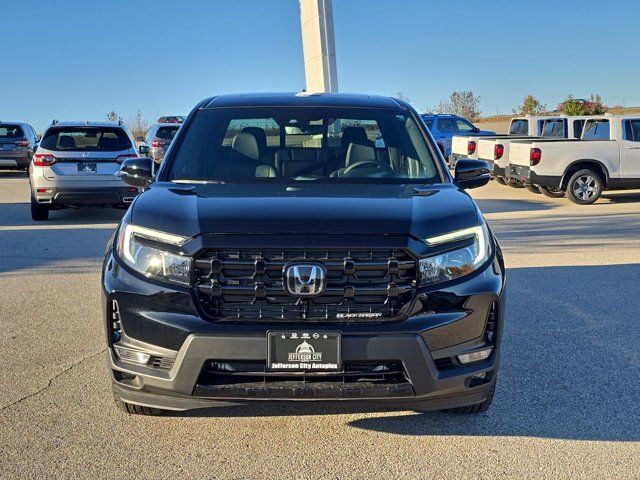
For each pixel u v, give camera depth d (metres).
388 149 4.80
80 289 7.14
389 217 3.65
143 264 3.55
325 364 3.35
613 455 3.64
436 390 3.46
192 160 4.68
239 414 4.11
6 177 23.67
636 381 4.66
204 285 3.43
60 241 10.11
